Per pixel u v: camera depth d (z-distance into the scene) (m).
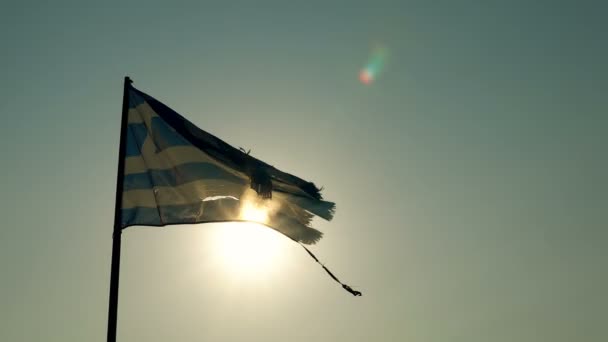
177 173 13.92
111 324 12.02
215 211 14.01
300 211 15.29
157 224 13.37
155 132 14.06
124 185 13.48
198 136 14.44
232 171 14.49
